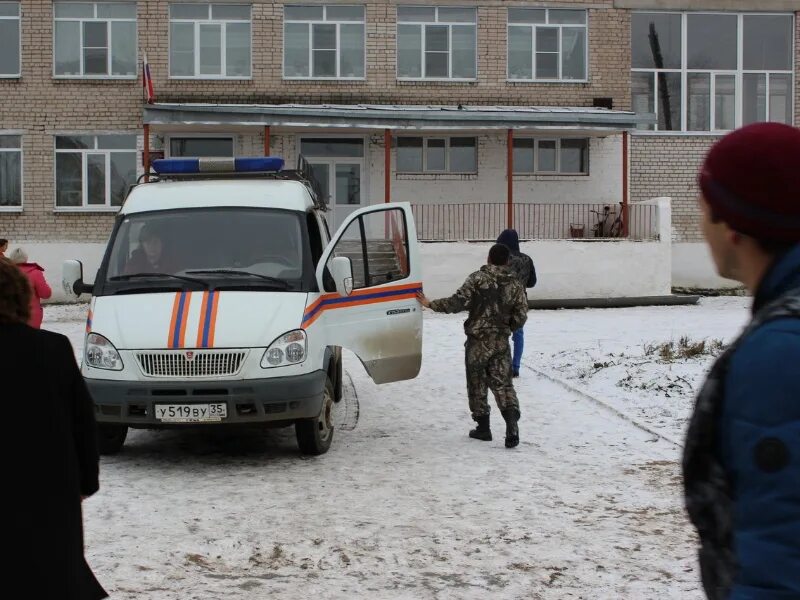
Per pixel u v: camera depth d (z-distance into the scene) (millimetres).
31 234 23406
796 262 1585
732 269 1707
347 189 23891
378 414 9578
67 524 2777
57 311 21031
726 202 1621
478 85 24156
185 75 23641
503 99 24203
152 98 22078
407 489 6535
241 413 7059
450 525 5641
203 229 8078
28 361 2812
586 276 21844
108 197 23547
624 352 12516
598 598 4438
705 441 1662
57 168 23547
